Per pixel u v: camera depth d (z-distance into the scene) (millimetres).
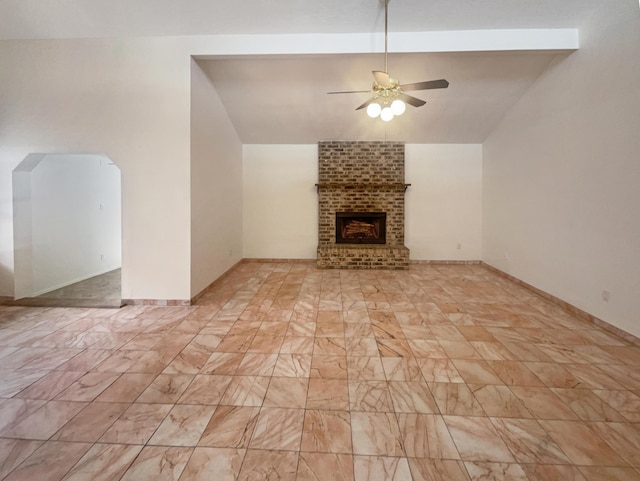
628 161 2852
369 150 6184
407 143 6230
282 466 1509
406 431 1741
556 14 3293
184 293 3801
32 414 1855
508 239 5129
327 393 2076
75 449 1599
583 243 3428
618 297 2971
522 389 2131
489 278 5195
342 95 4770
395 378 2256
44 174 4441
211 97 4418
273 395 2053
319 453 1588
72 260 5008
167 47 3641
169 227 3754
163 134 3682
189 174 3705
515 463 1534
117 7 3260
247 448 1615
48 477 1437
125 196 3748
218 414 1866
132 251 3793
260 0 3178
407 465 1519
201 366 2406
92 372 2314
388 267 5848
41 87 3680
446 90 4617
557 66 3852
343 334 3000
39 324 3213
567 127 3682
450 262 6363
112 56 3645
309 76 4332
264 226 6461
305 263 6414
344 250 5871
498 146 5492
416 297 4168
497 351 2666
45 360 2490
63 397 2018
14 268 3863
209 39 3633
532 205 4430
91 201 5414
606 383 2199
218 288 4574
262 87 4574
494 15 3328
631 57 2801
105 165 5758
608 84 3066
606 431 1747
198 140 3953
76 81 3666
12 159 3768
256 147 6363
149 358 2527
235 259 5879
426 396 2051
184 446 1625
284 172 6383
